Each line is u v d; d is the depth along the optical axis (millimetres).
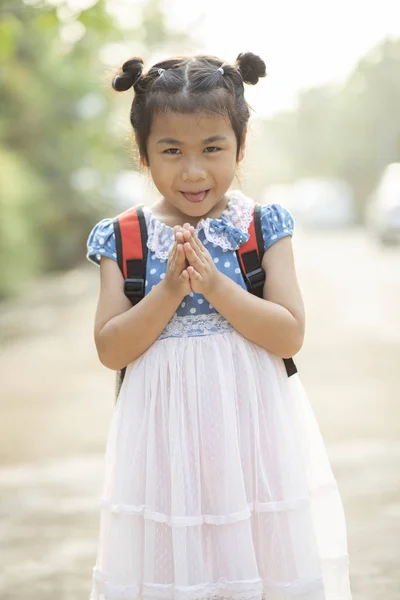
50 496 6105
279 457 2994
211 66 3012
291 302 3078
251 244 3131
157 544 2941
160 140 2979
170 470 2943
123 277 3146
